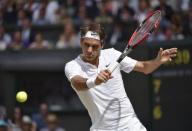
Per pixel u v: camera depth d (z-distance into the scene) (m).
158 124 16.88
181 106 16.91
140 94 16.86
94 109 10.52
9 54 19.47
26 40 21.42
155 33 19.36
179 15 20.50
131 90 16.95
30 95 19.25
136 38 10.88
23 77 19.31
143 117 16.89
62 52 18.66
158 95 16.89
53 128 18.73
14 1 24.00
